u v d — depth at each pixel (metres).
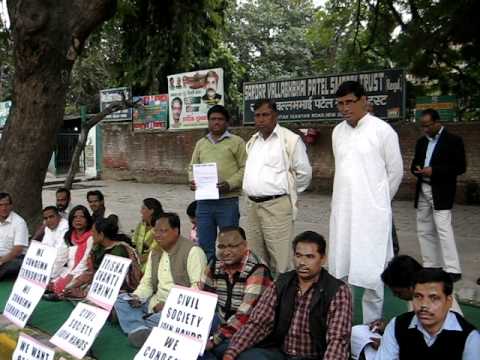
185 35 19.59
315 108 15.80
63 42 8.62
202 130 18.97
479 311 5.59
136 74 20.97
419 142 6.66
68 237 6.69
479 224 10.64
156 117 20.14
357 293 6.29
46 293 6.50
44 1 8.34
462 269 7.14
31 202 8.91
